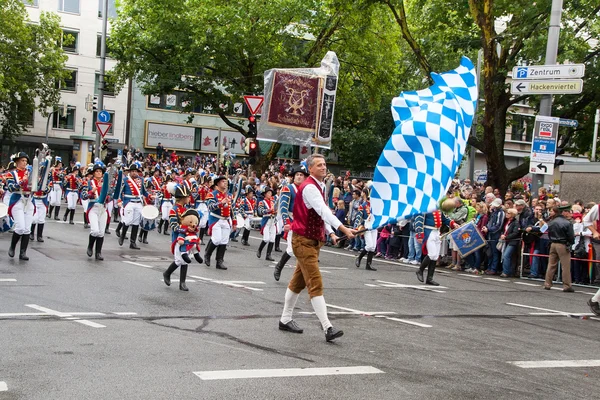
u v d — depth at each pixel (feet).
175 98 172.86
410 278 48.29
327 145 45.11
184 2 105.29
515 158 202.39
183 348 22.12
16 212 43.06
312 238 24.95
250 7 102.47
